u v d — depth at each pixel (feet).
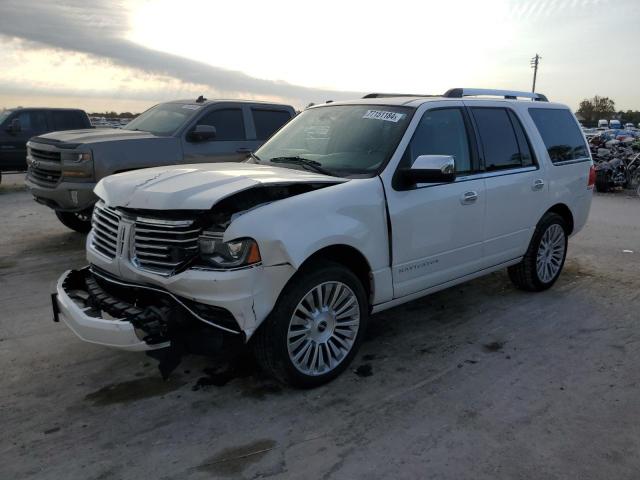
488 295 18.80
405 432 10.66
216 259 10.62
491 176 15.87
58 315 12.60
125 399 11.81
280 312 11.25
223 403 11.67
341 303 12.46
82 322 11.02
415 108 14.40
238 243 10.53
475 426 10.86
